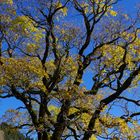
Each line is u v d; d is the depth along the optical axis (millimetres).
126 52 28703
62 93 25078
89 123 25828
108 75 28859
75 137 26438
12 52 28688
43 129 26109
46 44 28891
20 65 24500
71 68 27422
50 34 29000
